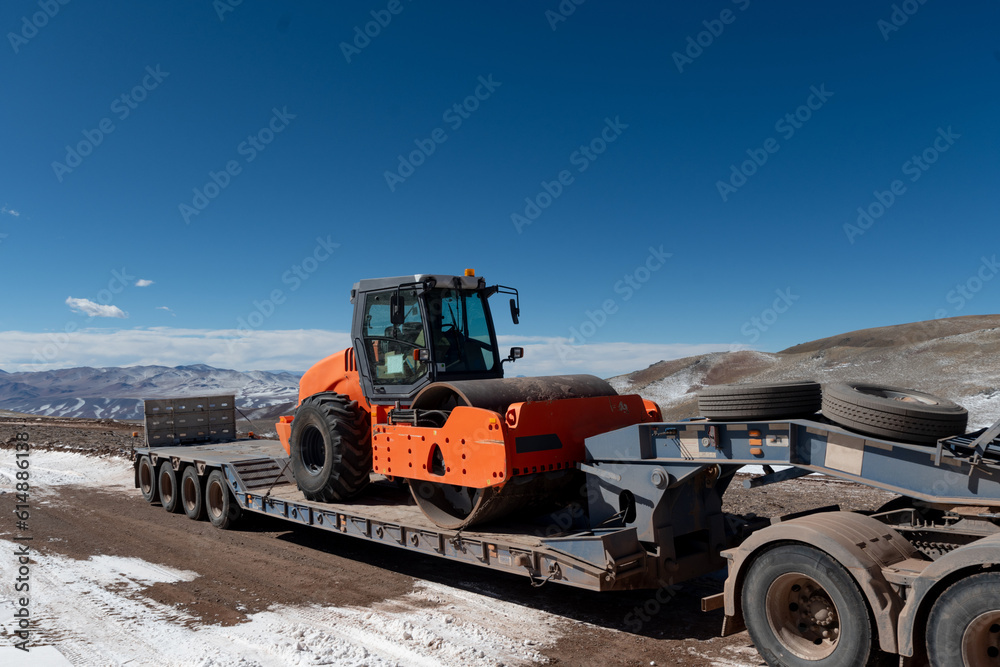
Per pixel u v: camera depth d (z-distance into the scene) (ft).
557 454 17.35
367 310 23.93
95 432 74.54
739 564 13.16
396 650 14.85
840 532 11.71
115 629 16.56
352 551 24.59
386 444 20.75
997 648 10.05
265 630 16.31
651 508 15.70
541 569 15.69
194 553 24.52
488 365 23.80
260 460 28.86
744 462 14.03
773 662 12.47
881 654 11.18
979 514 11.85
